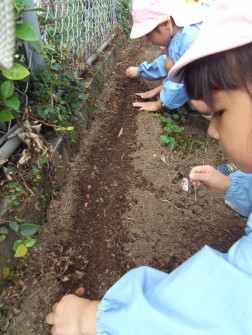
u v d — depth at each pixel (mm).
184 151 2027
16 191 1290
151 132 2137
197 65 668
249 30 608
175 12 1966
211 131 788
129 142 2047
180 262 1451
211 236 1561
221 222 1629
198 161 1976
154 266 1432
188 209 1680
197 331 662
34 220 1422
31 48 1417
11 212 1252
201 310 692
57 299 1304
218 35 629
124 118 2236
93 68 2318
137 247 1494
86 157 1864
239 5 626
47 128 1593
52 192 1566
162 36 2113
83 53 2248
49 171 1499
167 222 1610
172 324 688
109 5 2834
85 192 1693
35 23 1396
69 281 1358
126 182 1783
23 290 1295
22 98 1376
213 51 617
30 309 1258
